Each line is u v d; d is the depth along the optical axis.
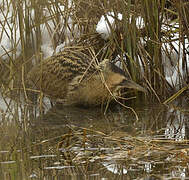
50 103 12.20
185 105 11.38
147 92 11.78
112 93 11.73
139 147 9.09
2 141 9.56
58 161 8.59
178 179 7.80
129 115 11.01
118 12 12.23
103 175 8.02
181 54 12.47
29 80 12.39
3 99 11.98
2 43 13.16
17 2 12.20
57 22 12.87
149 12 11.46
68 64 12.13
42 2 12.45
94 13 13.09
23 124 10.49
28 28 12.30
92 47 12.46
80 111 11.54
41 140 9.58
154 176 7.93
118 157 8.75
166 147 9.10
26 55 12.47
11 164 8.50
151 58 11.76
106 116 11.05
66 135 9.46
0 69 12.68
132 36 11.59
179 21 11.38
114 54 12.66
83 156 8.80
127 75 11.77
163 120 10.56
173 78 12.22
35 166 8.38
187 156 8.68
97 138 9.63
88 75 11.85
